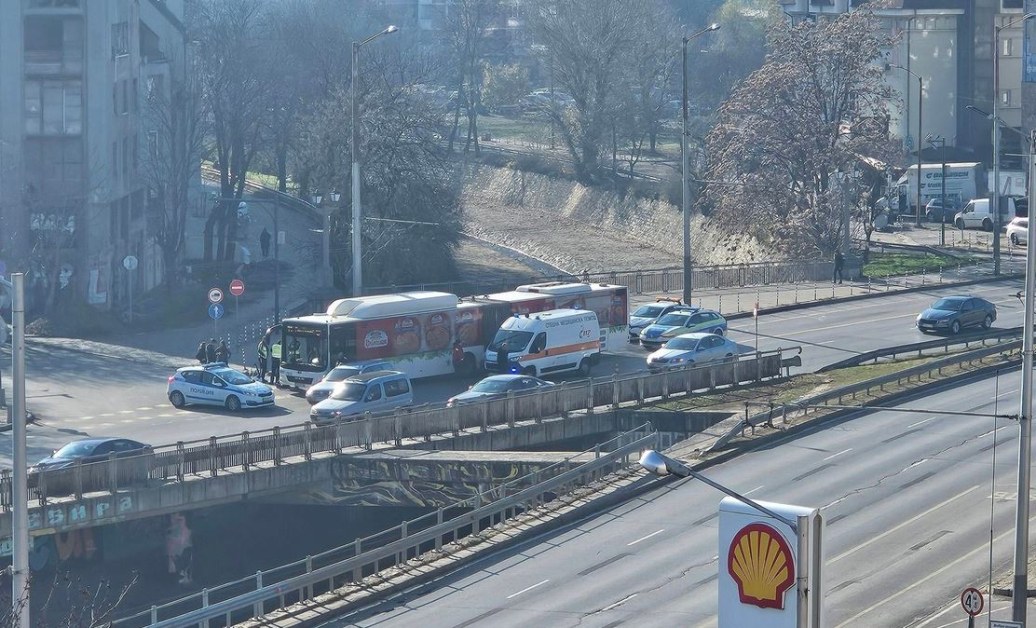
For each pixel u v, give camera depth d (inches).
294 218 6476.4
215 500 2438.5
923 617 1781.5
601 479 2554.1
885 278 5231.3
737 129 5846.5
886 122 5777.6
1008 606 1817.2
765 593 1188.5
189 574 2493.8
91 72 4478.3
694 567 2046.0
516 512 2493.8
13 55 4424.2
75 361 3767.2
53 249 4394.7
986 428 2851.9
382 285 4992.6
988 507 2289.6
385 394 3024.1
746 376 3403.1
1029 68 6939.0
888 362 3612.2
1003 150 7303.2
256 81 6491.1
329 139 5142.7
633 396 3154.5
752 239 6127.0
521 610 1891.0
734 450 2731.3
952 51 7337.6
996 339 3892.7
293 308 4485.7
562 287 3870.6
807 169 5708.7
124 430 2942.9
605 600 1914.4
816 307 4653.1
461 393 3294.8
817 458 2659.9
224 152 5826.8
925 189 7003.0
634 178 7564.0
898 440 2778.1
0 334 3927.2
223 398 3169.3
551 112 7854.3
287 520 2677.2
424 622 1868.8
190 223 6323.8
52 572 2380.7
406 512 2733.8
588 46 7475.4
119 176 4766.2
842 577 1963.6
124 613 2311.8
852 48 5753.0
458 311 3622.0
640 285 5196.9
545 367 3535.9
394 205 5093.5
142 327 4350.4
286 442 2564.0
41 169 4453.7
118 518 2315.5
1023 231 5935.0
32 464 2615.7
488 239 7303.2
